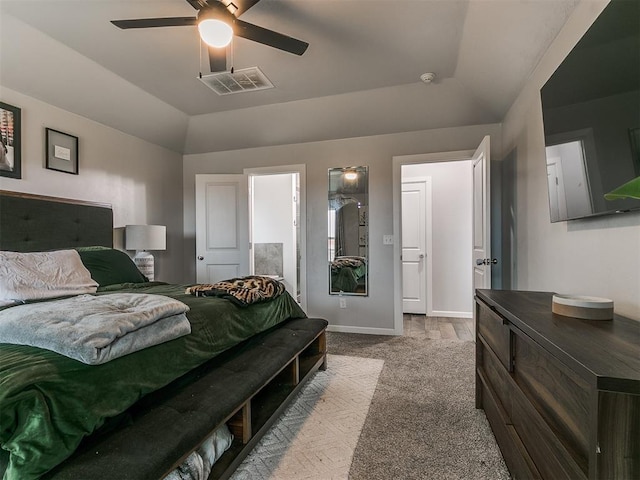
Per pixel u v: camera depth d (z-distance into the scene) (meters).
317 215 4.20
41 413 0.95
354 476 1.50
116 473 0.94
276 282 2.70
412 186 5.02
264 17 2.25
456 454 1.65
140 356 1.31
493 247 3.46
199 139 4.38
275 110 3.81
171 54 2.71
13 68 2.52
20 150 2.68
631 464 0.73
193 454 1.29
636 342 0.98
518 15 1.96
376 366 2.85
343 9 2.18
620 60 1.21
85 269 2.56
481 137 3.60
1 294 1.96
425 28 2.37
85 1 2.08
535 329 1.12
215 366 1.81
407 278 5.04
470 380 2.55
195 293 2.26
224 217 4.45
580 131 1.51
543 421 1.07
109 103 3.27
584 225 1.69
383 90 3.37
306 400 2.24
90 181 3.29
